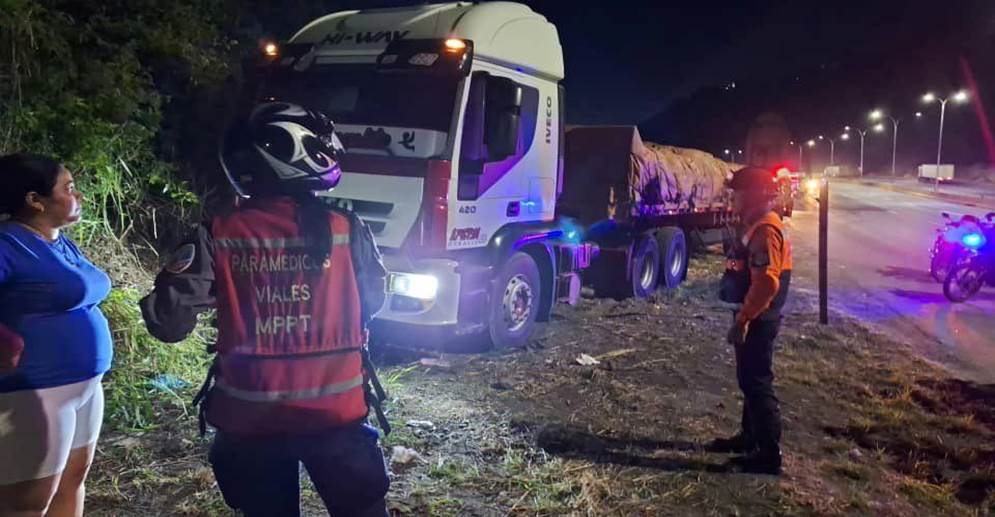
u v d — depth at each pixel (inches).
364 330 105.4
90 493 164.4
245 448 98.2
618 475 187.5
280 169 99.5
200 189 375.2
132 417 205.0
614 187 390.9
